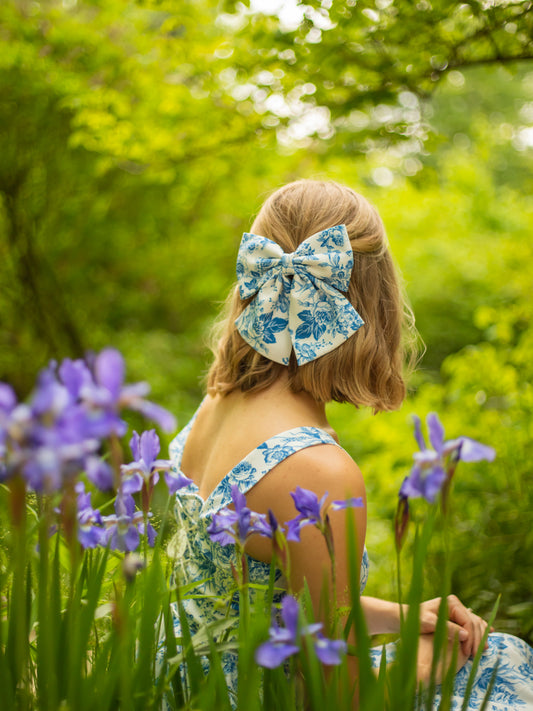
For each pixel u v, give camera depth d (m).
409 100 2.90
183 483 1.00
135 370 5.54
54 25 3.91
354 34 2.60
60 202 4.74
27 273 4.70
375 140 2.95
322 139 3.05
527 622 2.09
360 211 1.47
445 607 0.80
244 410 1.37
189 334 6.43
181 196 4.88
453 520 2.54
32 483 0.64
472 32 2.52
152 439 0.98
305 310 1.36
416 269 7.38
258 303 1.38
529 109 10.41
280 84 2.87
